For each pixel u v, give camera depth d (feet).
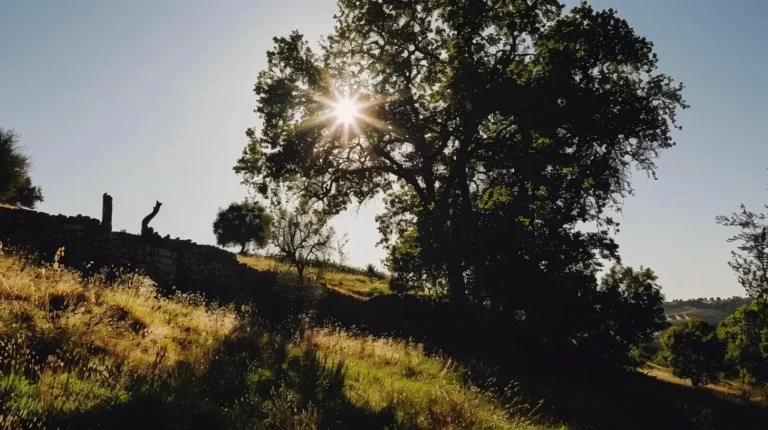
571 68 80.89
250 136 90.02
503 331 72.23
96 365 18.08
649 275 78.74
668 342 140.15
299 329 42.96
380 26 90.33
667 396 63.52
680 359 135.03
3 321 19.99
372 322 69.00
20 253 35.70
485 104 78.48
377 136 89.97
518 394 39.88
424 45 93.20
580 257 77.30
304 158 87.25
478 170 99.76
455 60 84.17
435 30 92.22
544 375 59.82
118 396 15.97
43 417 13.43
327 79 88.99
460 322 73.72
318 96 87.86
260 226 160.15
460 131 87.04
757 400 83.61
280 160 86.28
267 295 63.77
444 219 80.02
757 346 98.12
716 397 74.69
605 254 79.97
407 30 91.45
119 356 20.51
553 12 88.17
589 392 54.70
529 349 69.82
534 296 70.38
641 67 88.07
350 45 93.66
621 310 74.79
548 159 81.56
